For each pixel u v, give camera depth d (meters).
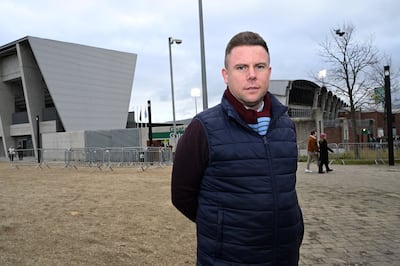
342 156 21.89
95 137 36.47
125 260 4.67
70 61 50.22
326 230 6.35
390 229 6.35
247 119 2.08
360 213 7.66
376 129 59.09
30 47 49.16
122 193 10.36
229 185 2.02
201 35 12.78
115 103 55.66
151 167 20.64
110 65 55.28
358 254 5.07
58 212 7.52
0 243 5.17
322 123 42.84
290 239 2.06
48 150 24.19
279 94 42.53
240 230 1.97
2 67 53.34
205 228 2.08
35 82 49.94
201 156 2.09
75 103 50.50
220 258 2.02
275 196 2.00
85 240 5.47
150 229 6.21
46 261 4.51
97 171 18.72
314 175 15.36
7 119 53.56
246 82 2.07
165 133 41.84
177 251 5.10
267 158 2.04
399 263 4.70
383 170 17.03
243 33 2.18
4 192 10.67
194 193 2.17
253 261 1.98
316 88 47.41
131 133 34.62
